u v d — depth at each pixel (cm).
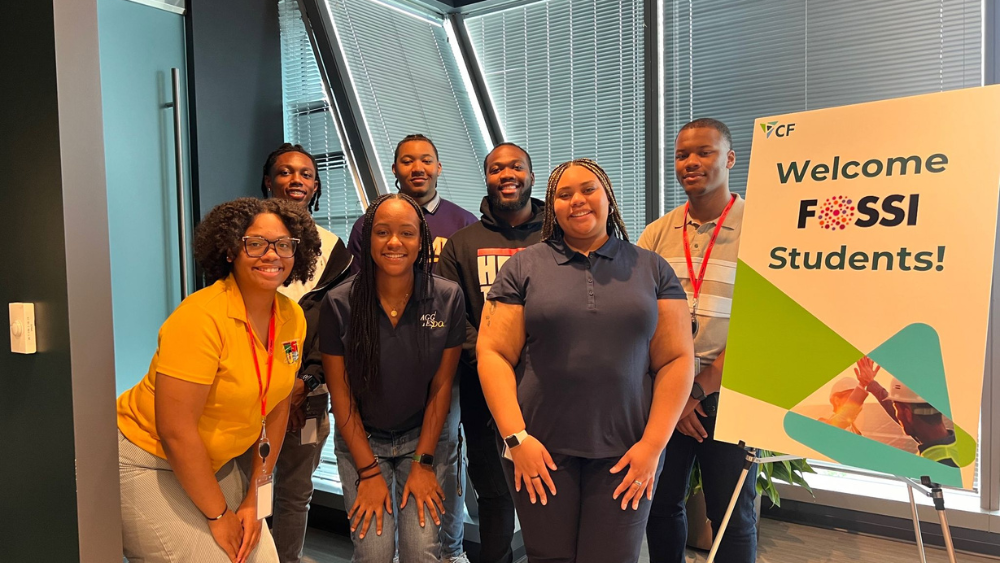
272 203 160
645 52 315
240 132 328
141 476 154
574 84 348
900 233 155
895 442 150
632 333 155
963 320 146
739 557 188
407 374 188
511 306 165
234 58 325
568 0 348
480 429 215
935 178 153
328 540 285
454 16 388
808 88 285
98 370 145
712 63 305
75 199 139
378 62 348
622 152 333
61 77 136
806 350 162
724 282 193
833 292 161
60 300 140
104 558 147
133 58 285
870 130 163
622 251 166
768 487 265
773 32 291
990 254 145
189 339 145
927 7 262
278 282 156
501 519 220
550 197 169
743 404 168
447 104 379
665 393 159
